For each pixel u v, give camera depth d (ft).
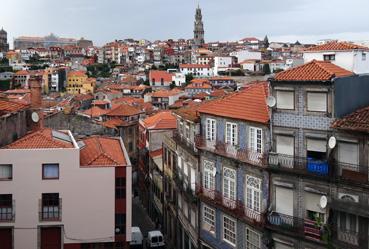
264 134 128.88
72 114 261.44
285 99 123.34
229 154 141.18
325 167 112.78
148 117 331.57
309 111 118.62
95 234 150.00
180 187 184.96
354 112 115.03
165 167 224.94
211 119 151.74
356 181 107.45
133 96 636.48
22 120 173.06
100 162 151.33
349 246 105.91
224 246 147.13
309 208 118.21
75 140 170.30
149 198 272.31
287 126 122.72
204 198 154.81
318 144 117.80
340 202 106.83
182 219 189.37
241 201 138.00
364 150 107.65
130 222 152.25
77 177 148.56
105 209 150.41
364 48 139.33
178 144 187.52
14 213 145.38
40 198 146.51
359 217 105.40
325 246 112.57
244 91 150.61
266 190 127.03
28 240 146.41
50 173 147.54
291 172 119.65
